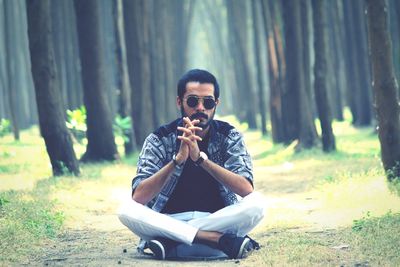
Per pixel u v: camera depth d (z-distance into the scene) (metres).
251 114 31.22
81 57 15.66
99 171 13.44
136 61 18.88
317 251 5.45
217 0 43.12
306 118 17.23
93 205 9.30
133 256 5.64
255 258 5.25
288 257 5.23
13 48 33.00
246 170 5.35
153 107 21.94
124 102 18.09
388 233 5.99
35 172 13.52
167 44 24.69
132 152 18.06
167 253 5.38
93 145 15.68
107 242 6.61
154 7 23.86
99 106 15.62
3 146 20.86
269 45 20.69
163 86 22.48
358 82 23.66
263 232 6.87
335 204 8.38
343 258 5.33
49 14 12.07
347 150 16.14
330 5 26.05
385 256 5.27
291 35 17.75
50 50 12.13
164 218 5.27
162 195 5.34
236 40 31.09
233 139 5.43
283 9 17.88
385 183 9.11
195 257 5.40
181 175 5.40
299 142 17.08
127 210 5.29
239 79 33.72
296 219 7.54
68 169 12.31
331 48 26.97
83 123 16.34
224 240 5.22
